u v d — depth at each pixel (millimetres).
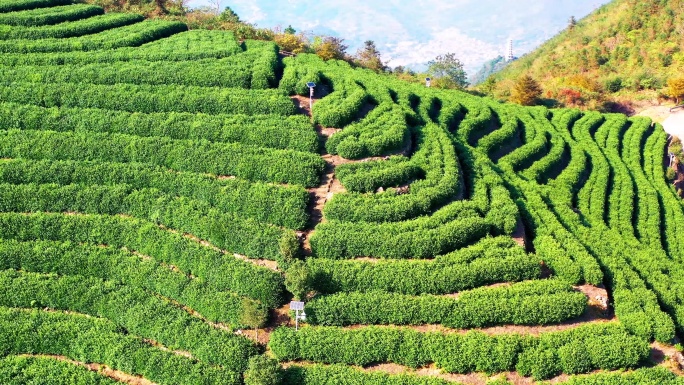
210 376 28906
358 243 34344
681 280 39469
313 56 61875
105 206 37406
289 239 33156
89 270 34312
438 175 39781
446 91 62656
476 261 33531
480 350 29547
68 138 41344
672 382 28578
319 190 39312
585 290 33781
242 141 42625
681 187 61750
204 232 35656
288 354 29922
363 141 41625
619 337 30203
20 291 32906
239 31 66312
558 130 60938
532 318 31219
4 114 43312
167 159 40562
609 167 55281
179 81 48938
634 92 78438
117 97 45781
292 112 45844
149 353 30062
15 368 29703
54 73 48344
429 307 31312
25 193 37438
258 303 31391
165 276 33562
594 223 44531
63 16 59125
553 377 29453
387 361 29953
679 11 89188
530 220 39188
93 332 31094
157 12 67625
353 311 31266
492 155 51406
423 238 34312
